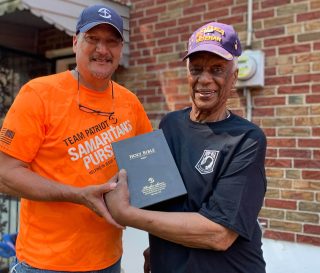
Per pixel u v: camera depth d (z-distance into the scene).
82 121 1.80
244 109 3.07
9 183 1.69
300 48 2.85
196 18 3.34
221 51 1.58
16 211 4.13
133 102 2.05
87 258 1.79
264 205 2.97
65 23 3.28
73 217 1.76
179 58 3.43
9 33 4.18
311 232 2.79
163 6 3.52
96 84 1.84
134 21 3.71
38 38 4.40
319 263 2.76
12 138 1.69
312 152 2.80
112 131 1.88
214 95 1.64
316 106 2.79
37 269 1.77
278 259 2.90
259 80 2.97
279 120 2.93
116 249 1.91
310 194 2.80
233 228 1.47
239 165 1.53
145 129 2.12
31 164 1.78
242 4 3.10
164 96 3.53
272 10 2.96
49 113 1.73
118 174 1.62
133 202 1.55
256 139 1.55
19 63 4.22
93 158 1.80
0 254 3.23
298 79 2.86
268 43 2.98
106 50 1.80
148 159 1.65
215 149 1.59
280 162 2.92
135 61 3.71
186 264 1.56
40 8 3.14
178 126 1.76
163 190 1.57
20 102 1.72
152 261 1.72
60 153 1.75
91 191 1.58
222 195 1.51
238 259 1.56
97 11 1.79
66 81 1.82
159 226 1.48
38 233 1.78
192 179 1.60
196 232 1.47
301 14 2.84
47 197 1.66
